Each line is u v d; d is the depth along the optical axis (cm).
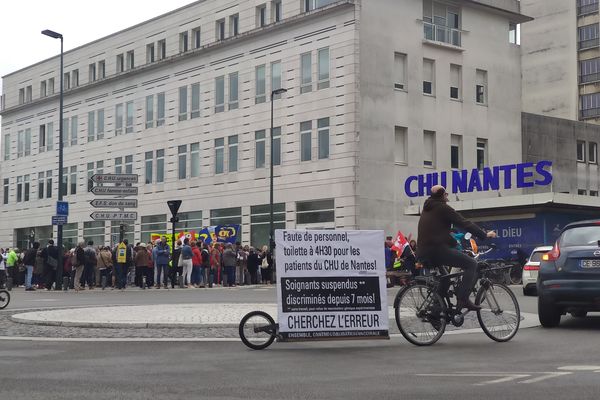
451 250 1089
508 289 1134
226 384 749
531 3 7488
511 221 3691
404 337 1077
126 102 5791
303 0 4659
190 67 5300
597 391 674
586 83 7088
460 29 4862
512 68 5131
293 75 4625
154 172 5544
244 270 3544
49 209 6488
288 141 4634
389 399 655
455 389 699
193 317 1451
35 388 723
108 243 5859
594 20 7056
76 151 6225
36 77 6731
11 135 7000
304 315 1070
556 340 1112
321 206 4441
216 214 5078
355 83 4306
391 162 4425
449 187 4056
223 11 5128
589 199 3575
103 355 986
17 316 1510
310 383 752
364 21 4362
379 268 1112
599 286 1214
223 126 5059
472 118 4872
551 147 5400
